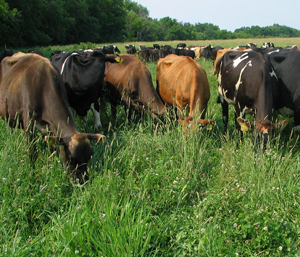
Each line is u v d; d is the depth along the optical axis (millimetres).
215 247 2998
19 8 41750
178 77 5938
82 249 2756
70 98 6113
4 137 4746
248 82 5492
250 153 4484
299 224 3379
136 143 4953
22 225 3129
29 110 4238
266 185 3941
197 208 3578
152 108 5758
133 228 2973
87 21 60375
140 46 30438
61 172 4043
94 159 4488
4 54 7867
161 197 3641
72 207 3434
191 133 4566
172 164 4273
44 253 2736
